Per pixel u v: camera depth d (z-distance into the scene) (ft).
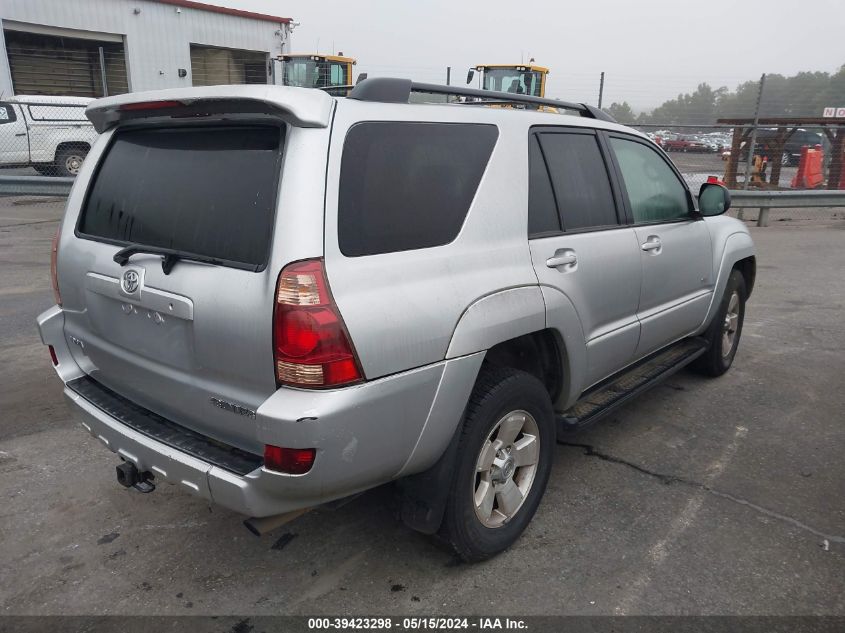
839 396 15.64
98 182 9.66
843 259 33.27
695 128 47.73
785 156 62.80
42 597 8.80
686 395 15.66
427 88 9.02
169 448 7.97
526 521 9.97
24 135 46.09
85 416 9.20
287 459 6.93
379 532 10.25
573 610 8.54
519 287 9.09
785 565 9.42
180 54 72.69
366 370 7.16
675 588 8.93
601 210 11.40
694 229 14.19
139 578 9.18
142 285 8.17
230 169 7.80
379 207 7.66
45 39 66.39
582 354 10.51
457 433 8.45
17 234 36.55
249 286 7.15
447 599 8.77
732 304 16.43
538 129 10.31
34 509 10.77
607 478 11.85
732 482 11.72
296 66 64.28
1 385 15.76
